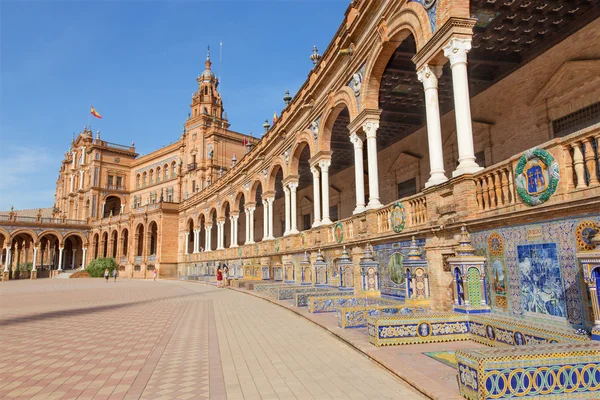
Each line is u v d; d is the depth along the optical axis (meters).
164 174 67.50
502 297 7.34
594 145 5.54
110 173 73.25
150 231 56.81
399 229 11.35
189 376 6.52
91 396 5.61
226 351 8.34
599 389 4.36
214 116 59.38
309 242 19.59
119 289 31.14
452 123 16.58
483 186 8.00
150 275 54.12
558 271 6.10
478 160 15.45
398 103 17.22
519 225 6.94
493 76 14.41
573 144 5.82
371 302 11.84
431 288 9.62
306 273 19.31
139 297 23.09
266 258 26.31
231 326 11.53
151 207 55.81
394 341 7.46
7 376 6.72
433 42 9.72
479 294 7.78
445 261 9.24
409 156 19.38
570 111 11.92
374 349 7.21
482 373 4.28
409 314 7.82
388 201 21.22
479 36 12.35
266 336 9.77
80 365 7.43
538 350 4.52
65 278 56.81
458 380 4.73
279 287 17.84
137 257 56.81
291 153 22.66
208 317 13.62
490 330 6.97
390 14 12.06
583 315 5.67
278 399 5.27
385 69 14.17
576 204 5.68
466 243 8.12
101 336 10.47
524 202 6.70
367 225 13.47
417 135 18.91
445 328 7.68
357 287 14.26
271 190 27.05
